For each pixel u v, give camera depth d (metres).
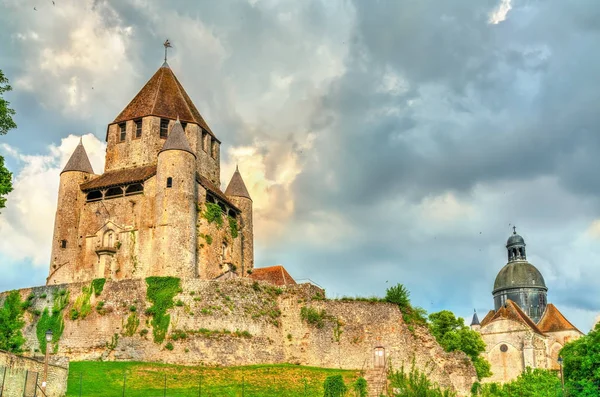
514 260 134.25
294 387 53.56
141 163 75.50
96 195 73.81
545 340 108.69
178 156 69.31
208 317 59.50
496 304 132.88
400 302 63.88
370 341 62.00
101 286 60.81
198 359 57.56
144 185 70.94
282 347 62.84
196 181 72.50
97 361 57.09
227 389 51.56
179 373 54.34
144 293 59.88
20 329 61.31
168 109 78.50
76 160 75.94
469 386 62.12
